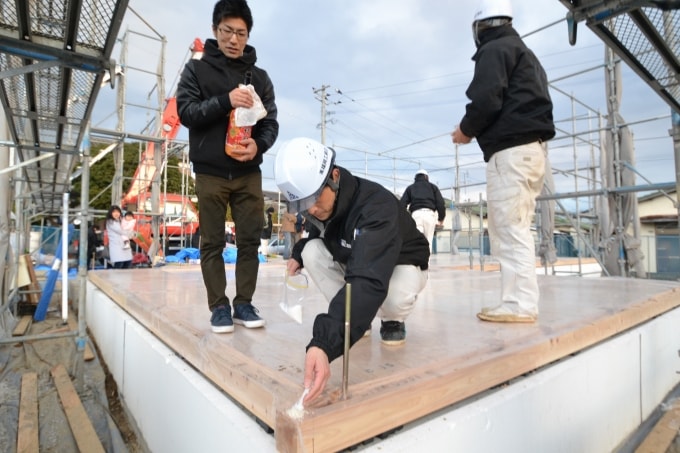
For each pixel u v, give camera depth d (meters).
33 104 3.12
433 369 1.51
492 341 1.91
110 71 2.31
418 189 5.19
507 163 2.22
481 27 2.29
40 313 5.64
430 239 5.22
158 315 2.49
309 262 1.86
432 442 1.33
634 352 2.59
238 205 2.27
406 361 1.60
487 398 1.61
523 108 2.16
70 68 2.34
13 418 2.85
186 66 2.15
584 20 2.04
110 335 3.66
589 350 2.27
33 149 4.01
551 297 3.28
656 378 2.87
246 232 2.28
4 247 4.81
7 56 2.35
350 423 1.18
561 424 1.90
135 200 13.00
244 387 1.43
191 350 1.94
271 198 18.67
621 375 2.43
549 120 2.23
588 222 10.40
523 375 1.85
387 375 1.43
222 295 2.15
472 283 4.38
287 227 7.14
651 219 16.88
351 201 1.48
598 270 11.05
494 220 2.35
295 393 1.26
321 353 1.17
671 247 11.01
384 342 1.86
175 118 11.67
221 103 1.99
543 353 1.89
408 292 1.73
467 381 1.52
